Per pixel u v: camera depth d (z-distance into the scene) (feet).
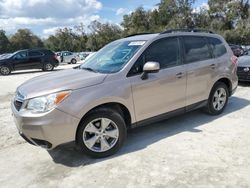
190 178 11.07
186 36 16.85
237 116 18.66
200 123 17.46
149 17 217.77
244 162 12.19
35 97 12.04
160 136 15.56
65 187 10.99
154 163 12.45
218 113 19.03
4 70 59.57
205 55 17.79
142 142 14.84
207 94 17.88
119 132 13.43
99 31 257.14
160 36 15.48
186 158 12.76
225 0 182.29
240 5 180.45
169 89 15.37
